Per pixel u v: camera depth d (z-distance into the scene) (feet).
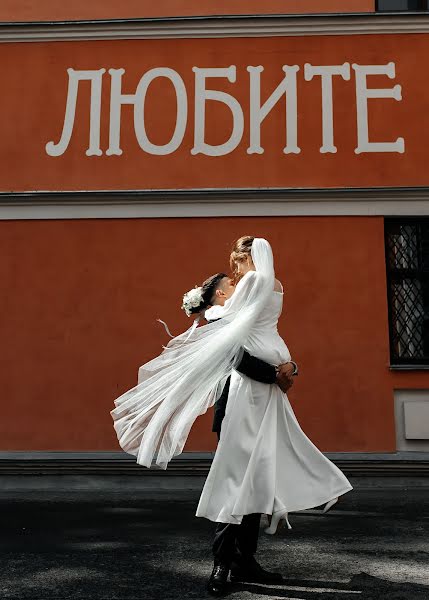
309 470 10.55
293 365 10.73
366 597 9.80
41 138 23.66
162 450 10.55
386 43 23.54
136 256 22.88
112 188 23.30
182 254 22.81
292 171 23.06
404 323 22.57
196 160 23.29
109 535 14.25
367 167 22.93
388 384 21.70
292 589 10.20
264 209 22.79
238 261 11.53
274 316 10.95
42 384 22.31
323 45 23.65
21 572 11.33
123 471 21.22
